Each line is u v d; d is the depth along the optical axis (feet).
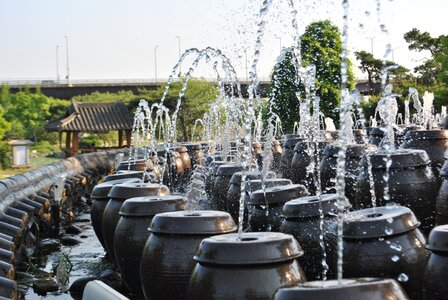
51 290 23.27
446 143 24.79
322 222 17.06
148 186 22.66
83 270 25.93
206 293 13.55
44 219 33.37
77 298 22.33
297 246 13.94
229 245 13.48
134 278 19.88
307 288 10.16
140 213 19.52
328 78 64.75
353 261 14.76
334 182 26.66
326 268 16.94
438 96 83.10
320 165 27.37
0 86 213.87
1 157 136.67
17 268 26.14
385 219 14.69
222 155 37.86
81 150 109.19
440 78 90.27
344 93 14.66
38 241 31.30
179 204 19.79
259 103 44.47
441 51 95.20
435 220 20.26
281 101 57.77
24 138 193.47
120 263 20.10
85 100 188.65
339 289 9.96
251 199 20.08
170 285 16.43
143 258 17.15
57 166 44.29
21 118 194.29
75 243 32.24
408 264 14.60
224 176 27.61
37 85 206.69
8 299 17.25
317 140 31.42
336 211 17.11
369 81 82.64
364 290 9.95
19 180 33.81
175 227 16.52
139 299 20.31
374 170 20.45
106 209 23.27
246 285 13.26
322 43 63.82
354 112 45.65
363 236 14.65
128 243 19.56
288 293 10.23
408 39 95.40
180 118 95.66
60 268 24.36
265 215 19.57
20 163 129.29
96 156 58.29
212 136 50.88
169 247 16.53
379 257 14.57
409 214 15.12
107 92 197.16
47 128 110.63
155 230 16.84
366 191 20.57
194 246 16.38
